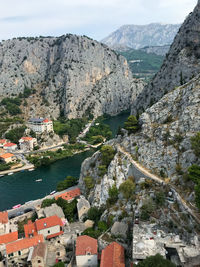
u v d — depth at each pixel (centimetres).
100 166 11062
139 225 6788
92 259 6844
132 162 9944
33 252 7319
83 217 9831
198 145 8000
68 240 8156
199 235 5669
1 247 8212
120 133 12938
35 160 18775
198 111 9194
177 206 6831
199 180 6656
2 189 14488
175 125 9619
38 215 10019
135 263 5466
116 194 9350
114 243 6669
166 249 5806
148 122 11031
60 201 10756
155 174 8912
